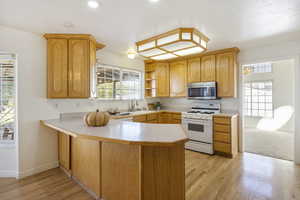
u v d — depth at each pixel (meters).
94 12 1.95
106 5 1.80
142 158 1.51
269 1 1.74
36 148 2.62
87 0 1.70
